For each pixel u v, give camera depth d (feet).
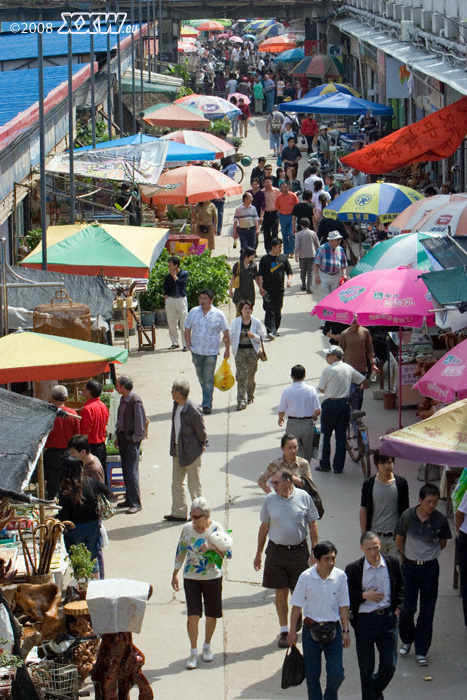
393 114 140.15
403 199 79.20
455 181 102.89
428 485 39.29
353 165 88.89
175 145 111.34
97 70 143.02
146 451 62.18
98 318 57.67
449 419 40.22
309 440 54.70
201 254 96.58
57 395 51.16
